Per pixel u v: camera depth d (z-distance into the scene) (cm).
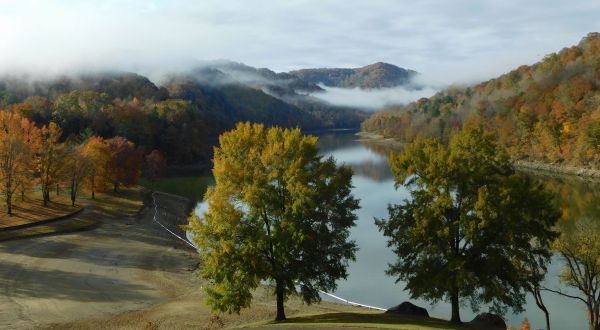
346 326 2652
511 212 2747
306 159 3105
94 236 6619
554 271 4825
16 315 3616
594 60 17162
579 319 3872
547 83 17675
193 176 14912
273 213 3041
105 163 9288
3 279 4522
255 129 3238
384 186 11444
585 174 12150
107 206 8644
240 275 3016
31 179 7494
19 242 6003
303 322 2928
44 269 4950
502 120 16962
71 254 5625
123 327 3378
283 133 3184
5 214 7194
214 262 2944
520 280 2902
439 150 2972
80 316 3672
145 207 9038
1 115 7744
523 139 15425
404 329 2483
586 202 8012
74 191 8338
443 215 2895
